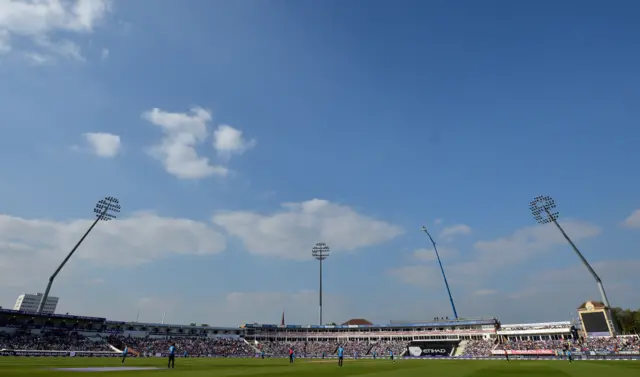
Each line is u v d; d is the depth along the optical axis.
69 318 103.69
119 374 29.03
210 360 74.44
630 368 37.41
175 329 126.38
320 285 156.75
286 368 42.72
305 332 139.88
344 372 35.47
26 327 94.75
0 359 57.19
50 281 100.69
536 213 105.62
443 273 176.38
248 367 45.03
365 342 131.62
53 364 43.97
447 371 37.34
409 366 49.44
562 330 103.94
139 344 107.88
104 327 111.50
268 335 138.62
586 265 95.88
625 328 128.50
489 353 96.25
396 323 133.50
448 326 124.31
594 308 92.44
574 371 34.62
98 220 108.19
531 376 30.22
